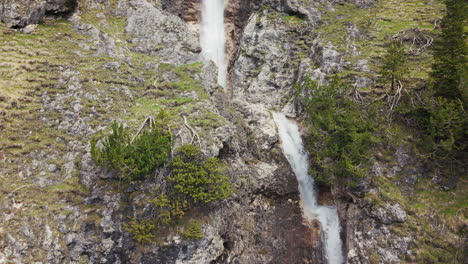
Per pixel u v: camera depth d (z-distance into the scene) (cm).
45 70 2362
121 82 2542
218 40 4038
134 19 3209
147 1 3566
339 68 2908
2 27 2566
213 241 1952
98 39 2842
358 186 2312
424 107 2344
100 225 1833
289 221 2433
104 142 2011
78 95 2305
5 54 2358
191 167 1952
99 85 2434
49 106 2181
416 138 2397
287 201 2525
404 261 2064
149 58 2950
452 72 2294
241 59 3650
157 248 1844
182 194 1934
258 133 2755
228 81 3850
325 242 2353
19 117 2048
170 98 2556
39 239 1717
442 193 2212
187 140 2100
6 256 1631
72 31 2836
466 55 2342
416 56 2833
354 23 3388
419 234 2111
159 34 3162
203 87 2739
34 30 2672
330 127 2397
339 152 2389
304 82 2909
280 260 2264
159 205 1886
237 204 2267
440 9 3331
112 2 3288
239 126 2698
